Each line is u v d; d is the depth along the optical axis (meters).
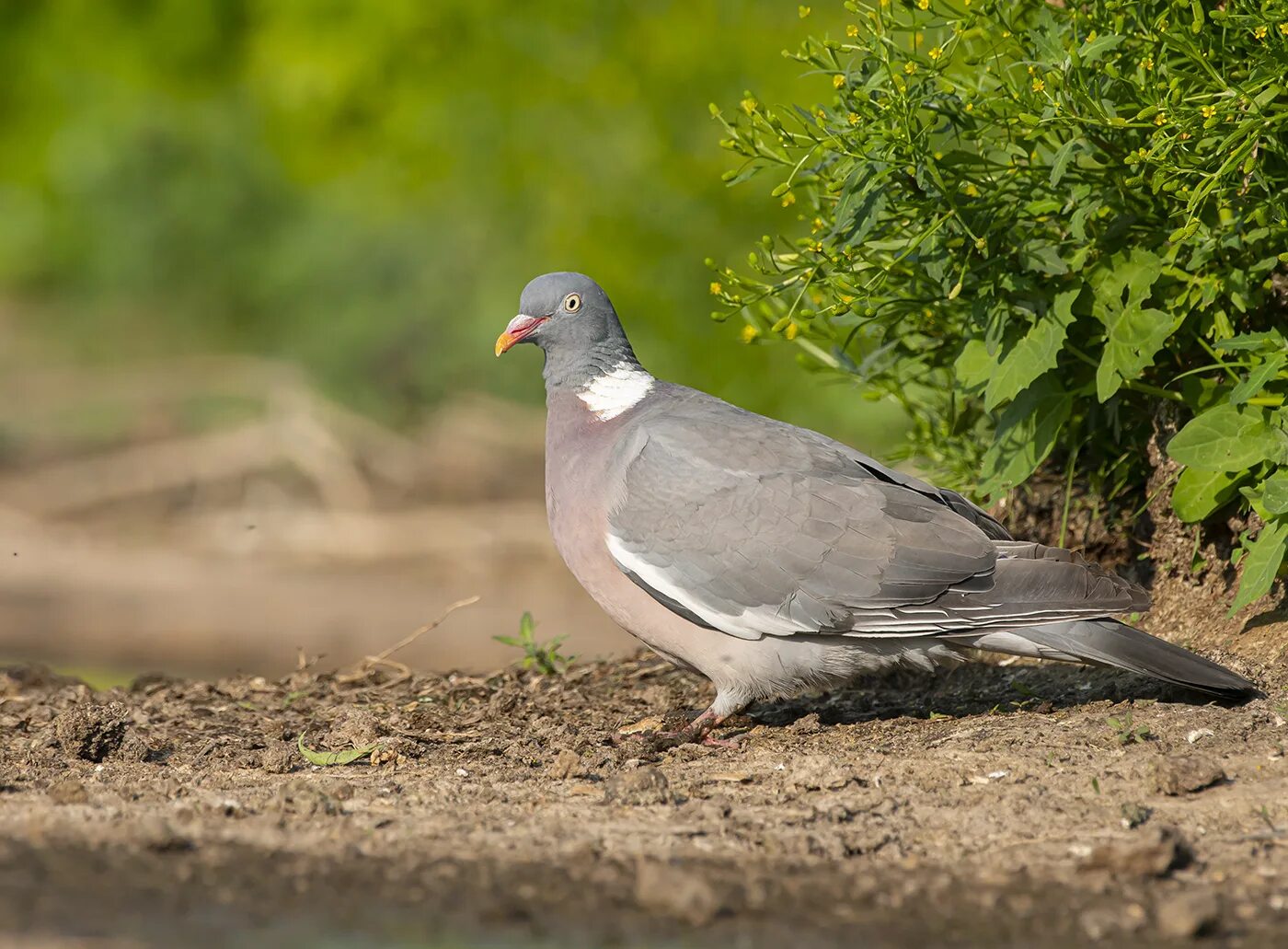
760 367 23.16
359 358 26.83
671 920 6.61
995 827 7.76
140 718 10.67
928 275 10.69
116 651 16.80
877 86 9.90
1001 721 9.54
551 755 9.46
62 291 33.53
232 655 16.48
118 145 32.88
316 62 33.72
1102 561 11.84
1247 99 9.29
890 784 8.46
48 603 19.81
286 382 26.80
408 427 26.39
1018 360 10.25
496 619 18.77
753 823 7.88
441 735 10.08
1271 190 9.97
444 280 28.05
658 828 7.82
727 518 9.49
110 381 28.03
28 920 6.43
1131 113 9.96
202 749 9.71
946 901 6.85
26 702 11.54
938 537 9.36
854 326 11.80
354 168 33.75
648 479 9.73
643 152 24.97
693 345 23.47
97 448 26.09
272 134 34.25
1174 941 6.41
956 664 9.88
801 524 9.40
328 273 28.83
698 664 9.83
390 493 24.52
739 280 10.53
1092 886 6.96
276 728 10.38
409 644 16.98
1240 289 10.08
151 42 37.75
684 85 24.97
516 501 24.14
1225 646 10.52
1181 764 8.09
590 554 10.00
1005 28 10.08
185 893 6.80
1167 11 9.76
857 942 6.40
